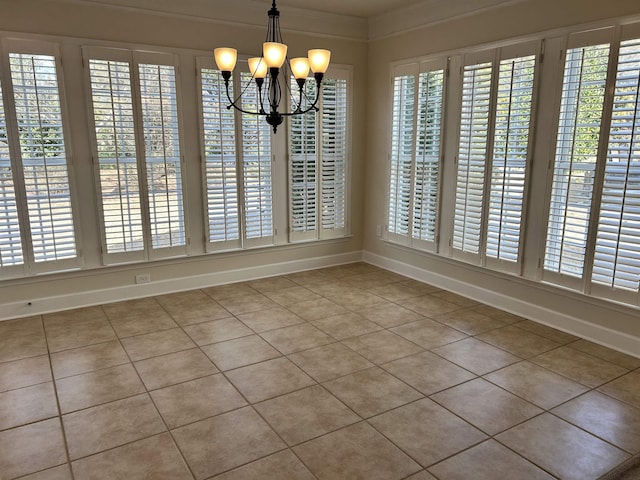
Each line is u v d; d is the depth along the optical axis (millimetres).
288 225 5148
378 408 2633
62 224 3957
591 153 3295
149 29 4074
